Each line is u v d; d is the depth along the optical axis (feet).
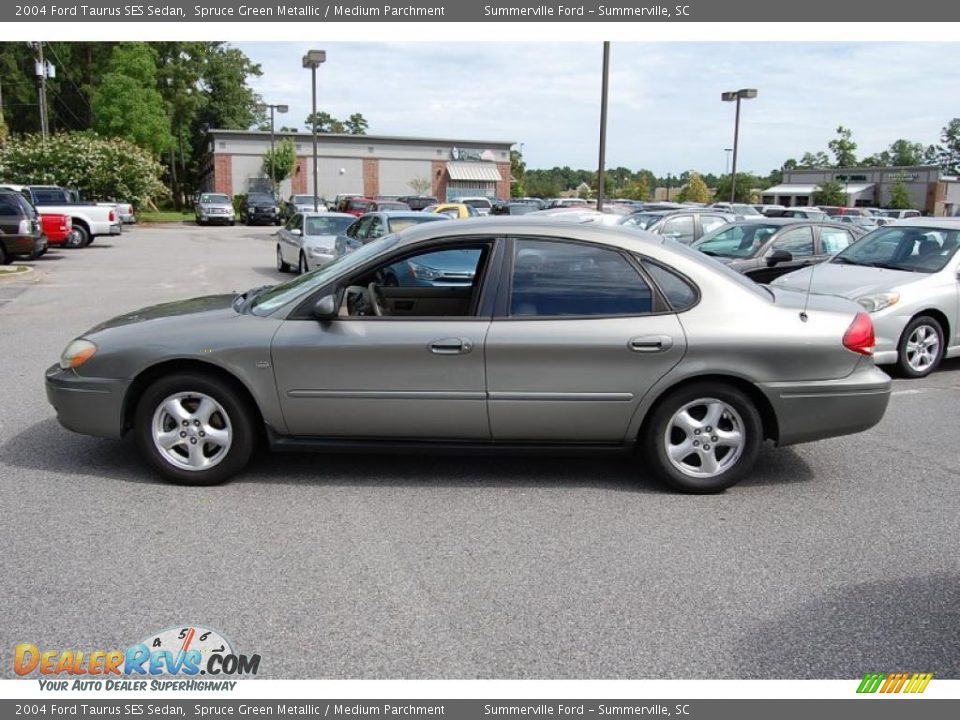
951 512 15.58
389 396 15.62
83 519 14.55
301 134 190.08
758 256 36.19
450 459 18.10
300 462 17.72
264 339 15.60
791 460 18.61
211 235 117.70
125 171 128.98
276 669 10.25
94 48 209.36
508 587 12.30
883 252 30.12
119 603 11.64
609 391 15.57
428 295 18.29
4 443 18.66
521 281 15.78
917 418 22.38
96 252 80.84
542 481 16.84
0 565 12.72
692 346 15.47
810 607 11.88
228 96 248.32
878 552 13.75
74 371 16.15
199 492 15.92
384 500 15.65
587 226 16.30
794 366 15.71
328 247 52.90
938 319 27.58
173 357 15.64
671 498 16.05
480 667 10.32
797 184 238.89
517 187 232.53
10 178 120.98
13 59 200.44
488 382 15.55
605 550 13.62
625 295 15.74
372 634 10.98
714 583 12.55
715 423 15.98
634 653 10.67
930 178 207.41
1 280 53.57
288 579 12.41
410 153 197.67
